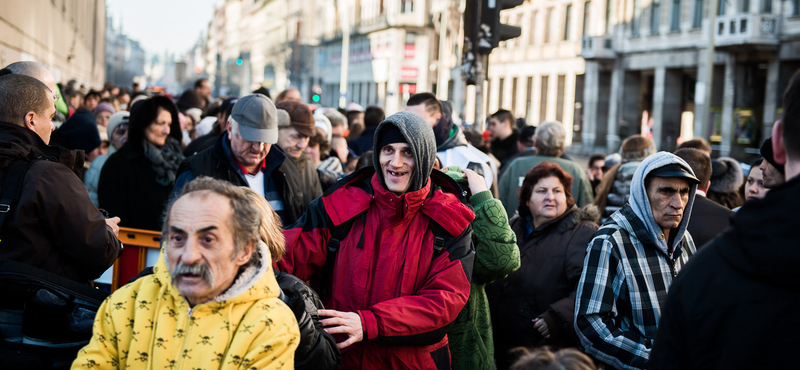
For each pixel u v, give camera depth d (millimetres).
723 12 32188
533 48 47844
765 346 1720
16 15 12062
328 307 2957
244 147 3912
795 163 1802
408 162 2883
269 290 2242
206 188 2178
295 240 2957
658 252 3291
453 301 2805
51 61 18094
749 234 1739
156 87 18219
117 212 5281
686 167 3287
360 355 2814
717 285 1824
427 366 2855
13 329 2736
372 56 71188
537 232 4293
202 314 2150
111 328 2248
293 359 2229
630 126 39812
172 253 2135
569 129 44406
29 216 2916
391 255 2871
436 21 60812
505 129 8922
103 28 51375
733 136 31234
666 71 36438
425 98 4969
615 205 5750
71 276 3088
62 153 3236
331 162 6293
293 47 89375
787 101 1811
